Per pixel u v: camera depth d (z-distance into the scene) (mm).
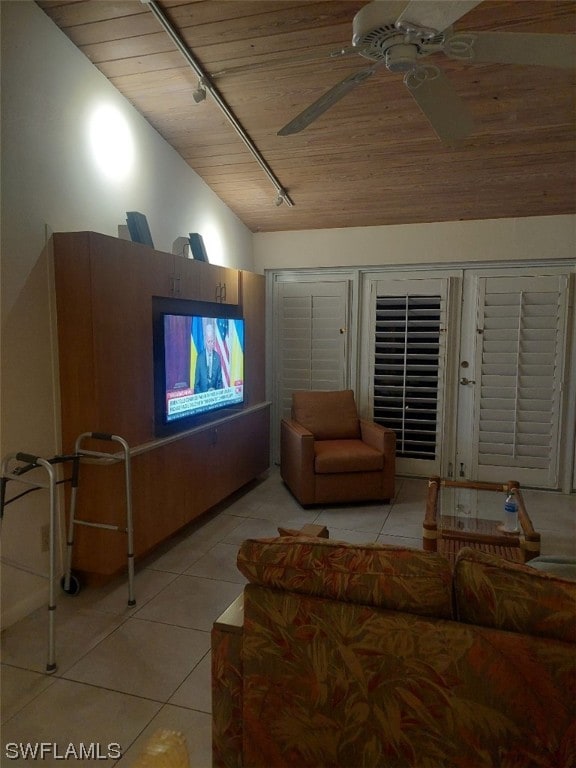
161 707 1915
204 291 3650
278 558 1343
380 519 3830
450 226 4555
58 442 2699
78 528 2738
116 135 3119
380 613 1231
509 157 3555
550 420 4480
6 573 2436
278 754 1348
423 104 2051
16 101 2410
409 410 4855
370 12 1561
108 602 2643
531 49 1693
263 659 1332
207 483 3682
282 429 4648
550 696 1104
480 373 4605
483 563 1218
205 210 4191
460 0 1376
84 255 2549
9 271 2395
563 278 4355
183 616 2518
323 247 4926
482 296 4551
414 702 1196
